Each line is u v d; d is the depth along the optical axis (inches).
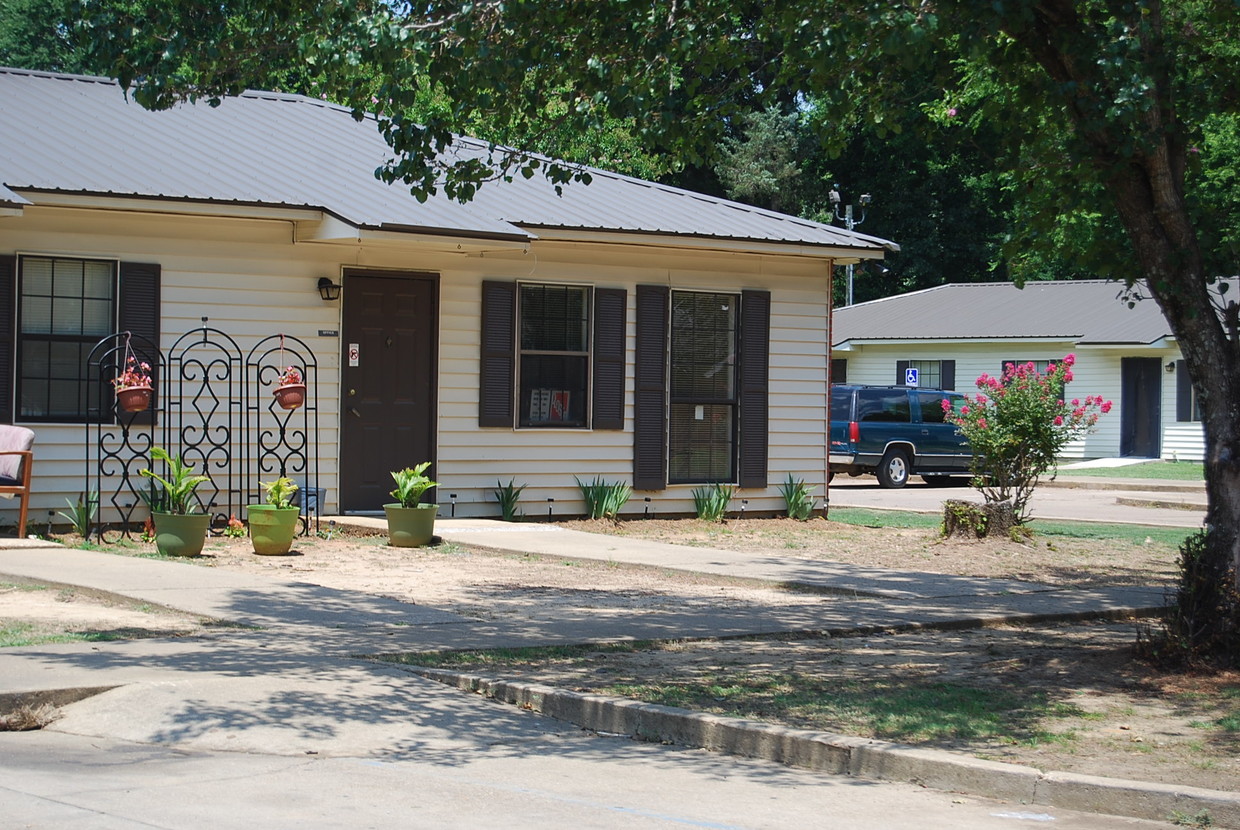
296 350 596.1
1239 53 387.5
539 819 222.5
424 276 625.6
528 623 396.5
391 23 319.6
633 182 754.8
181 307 570.6
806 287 725.9
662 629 392.2
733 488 706.8
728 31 371.9
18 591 414.3
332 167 633.6
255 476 587.8
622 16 346.6
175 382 570.3
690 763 268.7
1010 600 465.7
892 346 1487.5
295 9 339.0
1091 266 374.9
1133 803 239.0
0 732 273.1
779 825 225.8
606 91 353.1
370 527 583.5
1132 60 318.3
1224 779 248.7
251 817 215.2
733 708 297.7
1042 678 333.4
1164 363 1326.3
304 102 730.2
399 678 315.3
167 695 285.7
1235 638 331.3
